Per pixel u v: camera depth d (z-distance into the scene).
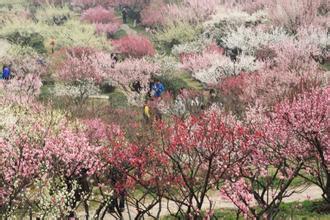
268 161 14.99
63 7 86.94
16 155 13.03
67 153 13.60
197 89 41.53
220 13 65.69
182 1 75.81
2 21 74.81
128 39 55.59
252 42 49.47
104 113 27.31
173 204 17.59
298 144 15.05
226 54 52.47
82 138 14.01
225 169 13.16
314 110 14.36
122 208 15.89
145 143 15.17
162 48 62.41
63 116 19.66
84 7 91.25
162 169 14.28
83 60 42.28
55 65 46.50
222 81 37.09
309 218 15.07
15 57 47.09
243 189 12.51
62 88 37.34
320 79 29.58
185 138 13.46
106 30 71.94
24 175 12.72
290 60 38.16
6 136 14.16
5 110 18.78
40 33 63.09
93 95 37.62
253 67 41.09
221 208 16.28
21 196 13.40
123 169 13.96
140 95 35.09
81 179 14.53
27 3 97.62
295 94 24.50
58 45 58.84
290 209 15.88
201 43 56.50
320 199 17.05
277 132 14.98
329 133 15.01
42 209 12.75
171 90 38.91
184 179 13.08
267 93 29.12
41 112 20.52
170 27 67.88
